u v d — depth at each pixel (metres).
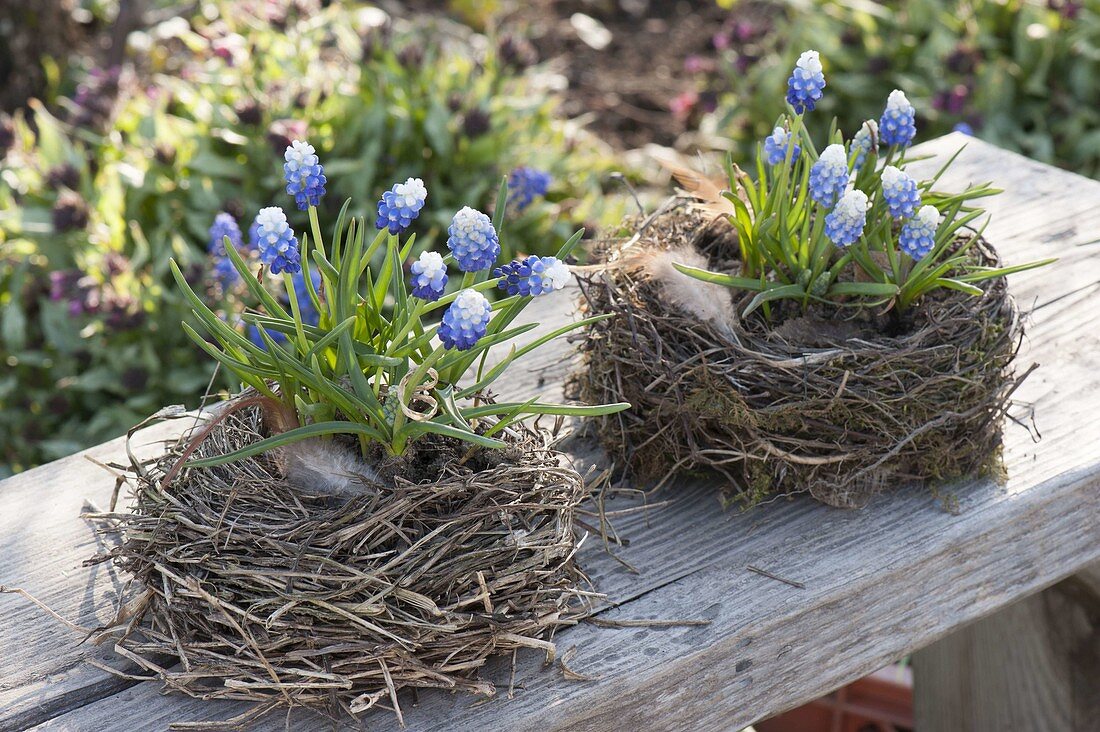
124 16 2.41
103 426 1.62
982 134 2.24
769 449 1.05
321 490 0.98
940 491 1.09
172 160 1.74
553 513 1.00
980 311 1.06
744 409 1.04
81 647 1.02
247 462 1.00
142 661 0.99
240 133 1.79
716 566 1.05
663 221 1.14
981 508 1.08
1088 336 1.20
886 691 1.41
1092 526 1.11
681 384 1.05
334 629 0.96
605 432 1.11
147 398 1.62
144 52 2.63
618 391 1.08
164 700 1.00
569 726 0.99
